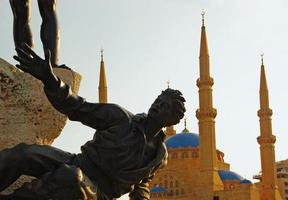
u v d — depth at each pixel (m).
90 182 6.11
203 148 94.81
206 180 93.56
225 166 121.25
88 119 6.41
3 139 9.13
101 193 6.29
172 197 103.88
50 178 6.01
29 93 9.38
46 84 6.09
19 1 9.78
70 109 6.31
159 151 6.59
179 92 6.57
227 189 95.50
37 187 6.07
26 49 6.01
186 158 111.94
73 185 5.87
